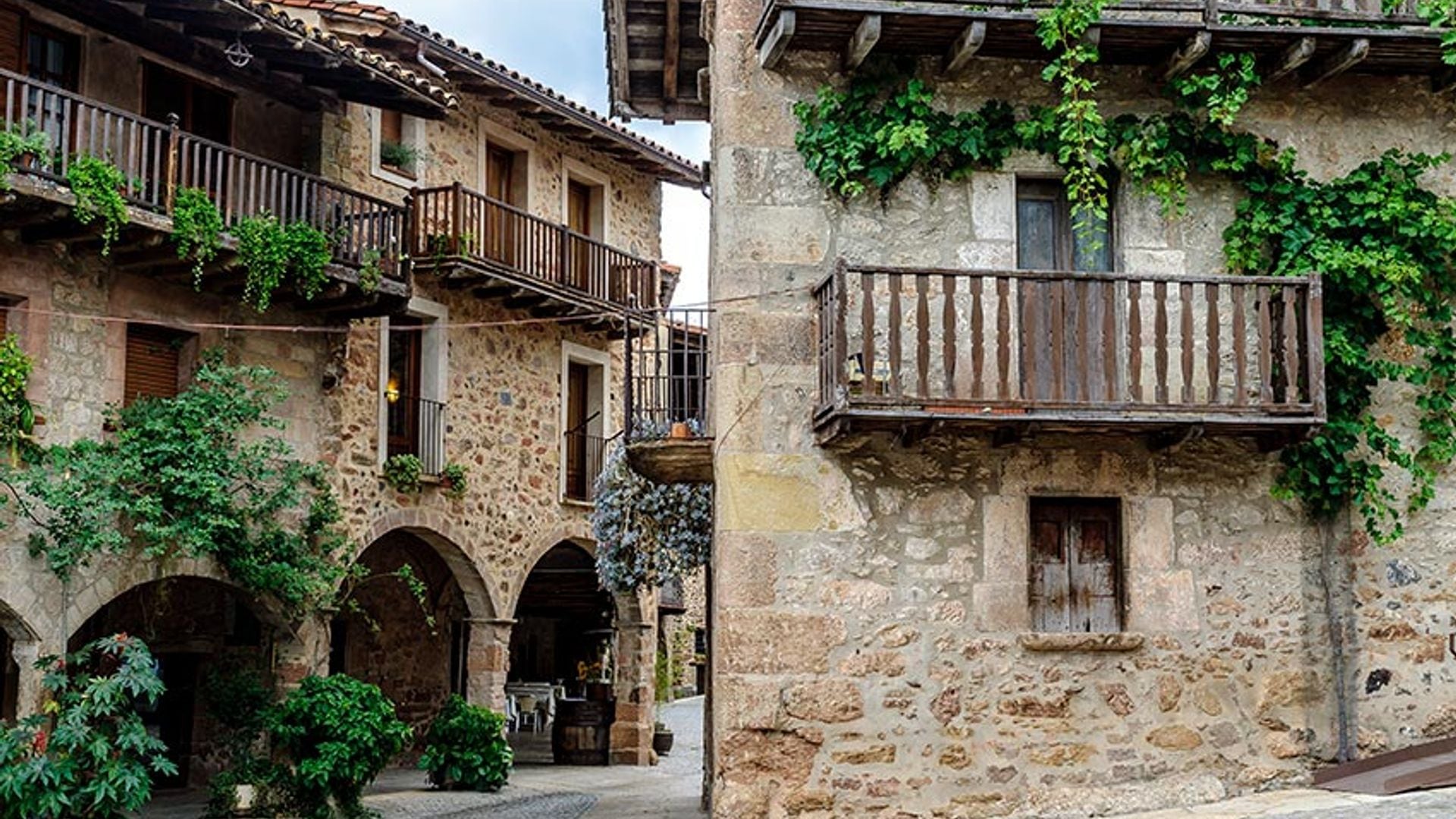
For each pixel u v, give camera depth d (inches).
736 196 403.2
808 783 386.3
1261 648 404.2
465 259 693.9
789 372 399.2
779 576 392.2
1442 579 412.8
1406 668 408.2
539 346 794.8
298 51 578.6
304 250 564.4
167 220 523.5
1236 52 404.5
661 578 595.8
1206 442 409.1
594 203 862.5
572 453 837.8
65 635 513.3
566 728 816.3
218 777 562.3
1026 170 411.2
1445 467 418.3
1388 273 400.5
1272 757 400.2
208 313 590.6
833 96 402.6
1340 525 411.5
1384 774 389.7
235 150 551.8
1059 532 408.2
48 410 522.0
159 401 551.5
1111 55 410.0
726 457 395.5
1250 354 406.3
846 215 404.8
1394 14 400.2
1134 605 401.7
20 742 464.8
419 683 813.9
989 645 395.5
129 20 563.8
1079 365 382.0
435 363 712.4
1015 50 405.7
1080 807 389.7
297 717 559.5
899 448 399.2
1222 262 414.3
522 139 794.2
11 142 470.3
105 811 472.1
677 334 861.2
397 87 626.2
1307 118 420.2
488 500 745.6
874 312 391.5
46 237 517.3
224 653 689.6
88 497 499.2
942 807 388.2
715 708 412.5
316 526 601.6
